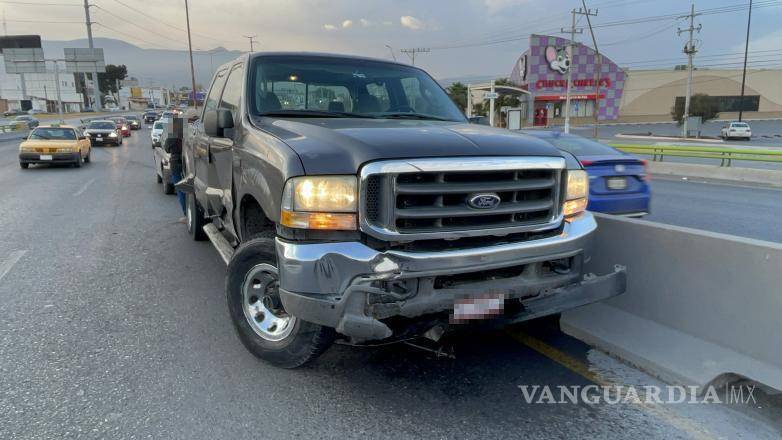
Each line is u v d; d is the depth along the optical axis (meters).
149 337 4.49
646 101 70.81
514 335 4.56
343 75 4.99
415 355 4.19
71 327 4.68
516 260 3.41
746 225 9.78
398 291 3.18
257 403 3.48
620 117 70.56
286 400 3.52
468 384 3.75
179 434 3.14
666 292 4.18
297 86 4.74
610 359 4.15
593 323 4.48
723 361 3.70
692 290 4.00
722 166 19.80
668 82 70.75
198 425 3.23
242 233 4.31
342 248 3.11
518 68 67.00
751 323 3.64
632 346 4.12
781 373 3.45
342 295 3.10
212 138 5.22
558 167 3.58
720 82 71.88
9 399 3.50
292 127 3.90
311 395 3.59
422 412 3.40
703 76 71.38
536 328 4.71
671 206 12.18
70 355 4.14
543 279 3.57
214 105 5.61
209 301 5.36
